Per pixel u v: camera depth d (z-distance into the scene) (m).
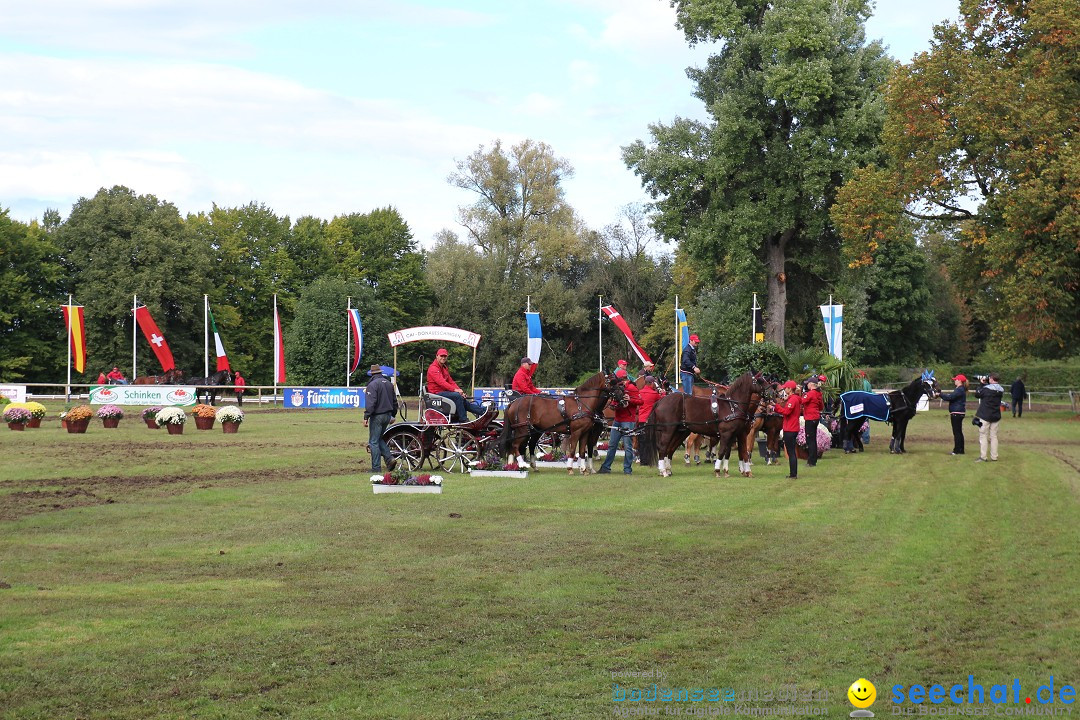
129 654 8.69
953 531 14.81
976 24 41.78
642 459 22.61
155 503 17.22
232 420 36.22
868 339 82.25
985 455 26.06
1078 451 28.70
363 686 8.04
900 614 10.19
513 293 79.38
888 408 27.94
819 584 11.45
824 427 27.09
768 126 51.22
